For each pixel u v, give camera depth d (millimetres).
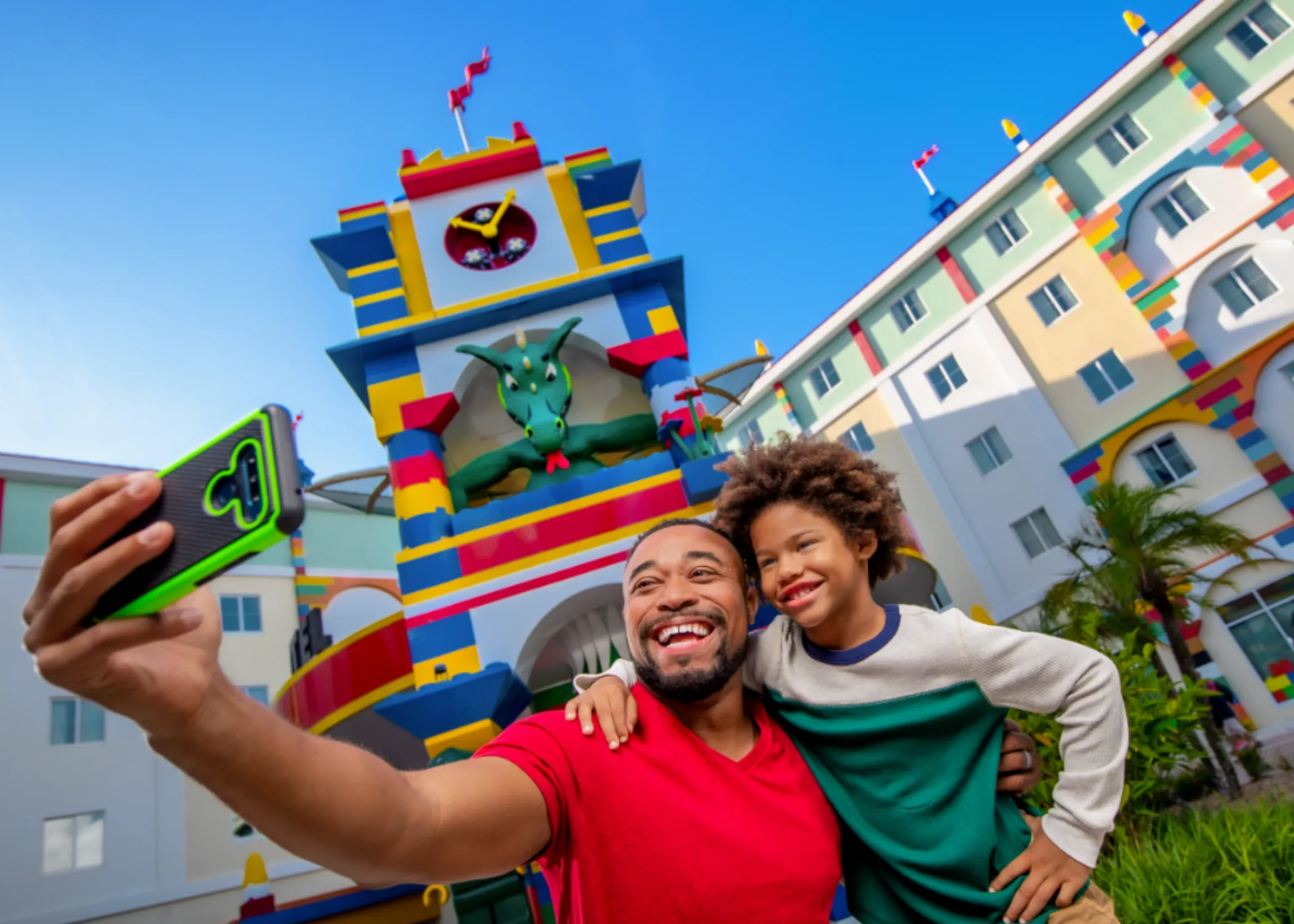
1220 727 15461
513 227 10734
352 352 9570
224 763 1260
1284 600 16344
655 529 2676
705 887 1973
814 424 25297
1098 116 20141
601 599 8336
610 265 10242
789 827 2180
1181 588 17094
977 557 21125
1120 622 15109
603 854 2000
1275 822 5543
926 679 2465
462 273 10297
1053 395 20594
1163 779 8484
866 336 24172
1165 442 18438
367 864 1516
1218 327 18375
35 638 1062
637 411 10188
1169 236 19141
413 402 9430
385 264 10211
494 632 8070
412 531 8812
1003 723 2555
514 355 9438
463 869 1735
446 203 10734
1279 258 17750
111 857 15734
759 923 1973
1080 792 2350
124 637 1064
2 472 17281
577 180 10570
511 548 8391
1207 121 18625
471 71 13078
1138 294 19391
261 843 17531
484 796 1809
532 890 7703
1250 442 17219
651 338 9758
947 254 22578
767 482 2750
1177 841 6000
